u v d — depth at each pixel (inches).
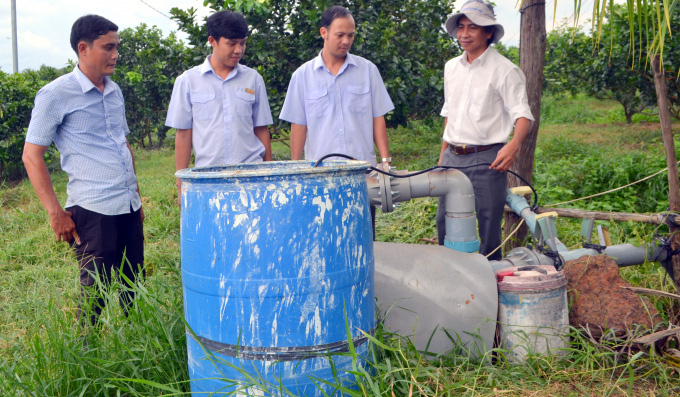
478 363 107.0
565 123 669.3
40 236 226.8
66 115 118.3
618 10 399.2
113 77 580.4
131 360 99.5
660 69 123.3
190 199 87.7
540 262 121.6
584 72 513.3
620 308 113.0
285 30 343.9
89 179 121.3
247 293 83.7
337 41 138.2
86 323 109.8
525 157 168.1
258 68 323.9
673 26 365.1
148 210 266.7
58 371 98.5
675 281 131.5
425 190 119.6
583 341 106.7
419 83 358.9
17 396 92.7
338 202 85.6
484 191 139.6
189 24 323.9
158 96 571.2
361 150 147.0
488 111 137.2
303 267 83.4
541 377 103.8
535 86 163.5
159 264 157.9
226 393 84.7
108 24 117.5
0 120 409.1
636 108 542.3
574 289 116.9
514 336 108.6
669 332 102.7
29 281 181.9
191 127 140.8
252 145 141.9
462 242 119.9
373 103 148.9
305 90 147.0
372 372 96.3
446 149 150.9
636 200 229.9
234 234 83.0
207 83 137.3
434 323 109.3
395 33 344.5
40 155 116.3
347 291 88.0
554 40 668.1
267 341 84.9
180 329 110.8
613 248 134.1
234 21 130.9
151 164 499.2
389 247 117.6
